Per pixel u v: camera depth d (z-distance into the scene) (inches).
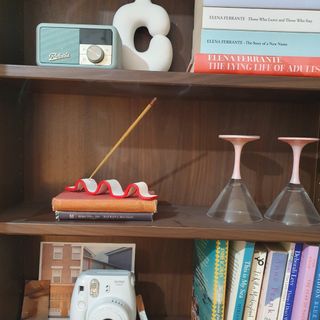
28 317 29.5
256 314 24.8
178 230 22.3
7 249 26.6
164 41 28.1
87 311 26.4
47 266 30.7
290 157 31.6
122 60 27.1
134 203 23.2
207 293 26.0
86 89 27.0
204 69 21.4
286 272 24.4
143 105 31.0
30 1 29.7
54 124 30.7
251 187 31.8
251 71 21.4
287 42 22.6
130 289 26.9
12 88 26.8
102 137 31.0
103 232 22.1
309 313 24.3
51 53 22.0
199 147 31.4
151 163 31.4
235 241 25.0
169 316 32.5
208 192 31.7
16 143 28.5
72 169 31.0
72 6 30.0
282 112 31.4
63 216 22.9
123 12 28.0
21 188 30.1
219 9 22.5
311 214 24.8
